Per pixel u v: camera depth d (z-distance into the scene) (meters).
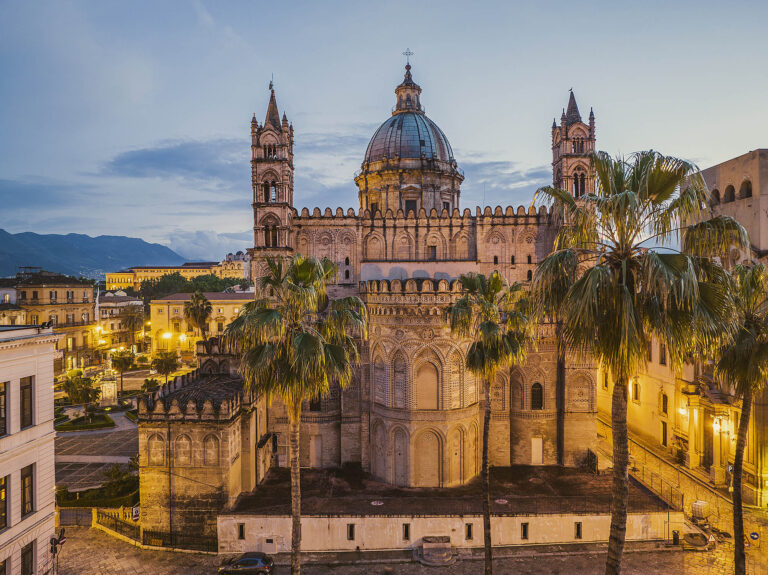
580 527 35.78
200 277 189.12
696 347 18.81
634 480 42.84
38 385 29.53
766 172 42.25
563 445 46.59
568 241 20.03
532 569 32.84
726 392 43.88
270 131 47.09
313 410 47.12
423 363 41.50
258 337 24.34
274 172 47.12
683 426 50.16
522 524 35.66
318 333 26.39
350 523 35.31
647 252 17.89
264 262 46.84
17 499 27.73
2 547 26.36
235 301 119.12
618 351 18.17
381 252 50.38
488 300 31.14
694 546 34.59
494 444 46.56
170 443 36.84
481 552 34.88
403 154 56.59
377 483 42.62
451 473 41.84
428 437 41.72
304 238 49.88
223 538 35.34
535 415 46.94
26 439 28.52
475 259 49.91
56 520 39.66
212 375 49.31
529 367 46.78
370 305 44.47
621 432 19.34
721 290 17.75
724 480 43.97
